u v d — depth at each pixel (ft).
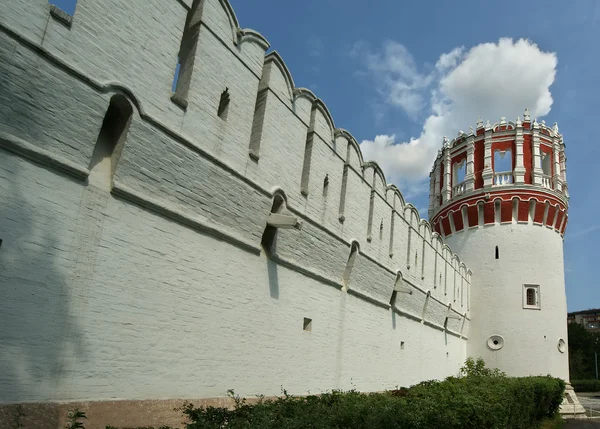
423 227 83.92
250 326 39.37
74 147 26.61
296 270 46.70
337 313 54.24
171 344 31.60
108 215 28.40
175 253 32.65
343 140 56.34
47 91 25.03
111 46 28.48
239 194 38.32
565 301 120.16
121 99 29.01
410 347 77.82
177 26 33.53
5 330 22.70
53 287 24.95
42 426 23.45
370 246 61.11
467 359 108.27
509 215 119.75
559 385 87.15
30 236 24.22
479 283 119.75
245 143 39.50
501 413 37.86
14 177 23.84
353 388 56.39
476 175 125.70
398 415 25.25
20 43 23.81
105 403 26.66
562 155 127.85
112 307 27.94
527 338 112.37
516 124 123.13
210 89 35.91
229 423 22.20
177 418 30.68
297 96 47.67
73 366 25.50
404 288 68.59
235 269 38.29
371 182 63.05
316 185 50.06
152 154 30.91
